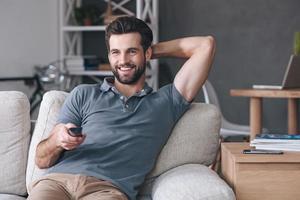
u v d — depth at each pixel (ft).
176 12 17.87
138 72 7.66
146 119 7.47
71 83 18.37
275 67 17.16
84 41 18.81
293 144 7.27
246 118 17.52
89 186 6.88
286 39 17.03
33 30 17.69
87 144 7.30
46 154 7.12
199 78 7.81
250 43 17.31
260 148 7.42
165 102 7.69
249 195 6.92
